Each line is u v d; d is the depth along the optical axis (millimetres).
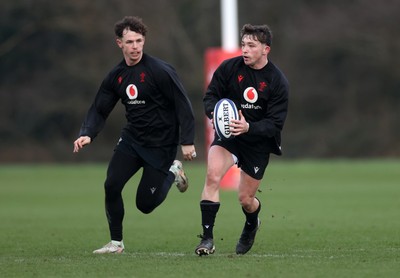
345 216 56375
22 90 178000
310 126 180500
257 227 34531
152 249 38781
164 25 179000
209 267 29656
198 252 31938
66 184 96750
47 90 178000
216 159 32188
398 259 31828
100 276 28125
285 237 43375
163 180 34562
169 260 31703
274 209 62719
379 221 52375
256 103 32438
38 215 60281
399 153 170750
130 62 33594
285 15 182625
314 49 177750
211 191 32031
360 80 178500
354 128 173875
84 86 177875
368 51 173625
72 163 174500
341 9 179250
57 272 29266
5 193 83875
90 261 31922
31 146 176875
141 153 34156
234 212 60812
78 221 55406
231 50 77625
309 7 182875
